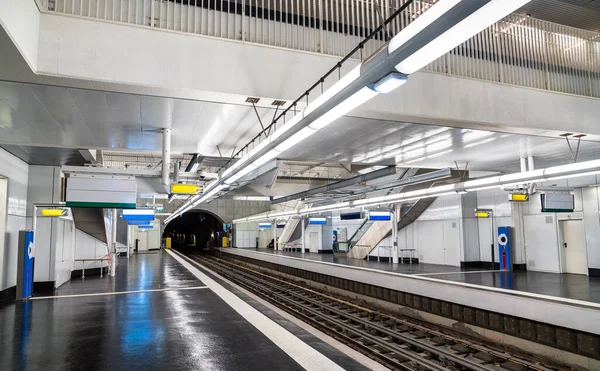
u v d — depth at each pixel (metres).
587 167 8.05
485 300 9.24
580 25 10.55
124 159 20.55
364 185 20.64
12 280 9.76
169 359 4.50
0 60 4.57
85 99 5.95
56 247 10.88
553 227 14.27
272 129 7.78
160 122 7.30
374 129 8.02
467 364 6.91
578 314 7.25
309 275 19.31
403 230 20.61
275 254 27.67
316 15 6.65
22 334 5.84
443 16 2.57
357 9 6.97
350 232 26.38
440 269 15.73
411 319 11.20
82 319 6.82
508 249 15.12
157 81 5.50
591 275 12.97
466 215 17.00
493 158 11.47
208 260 34.22
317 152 10.41
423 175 13.52
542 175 9.12
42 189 10.70
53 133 7.89
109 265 15.19
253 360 4.38
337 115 4.34
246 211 41.41
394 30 7.23
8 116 6.75
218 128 7.77
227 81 5.86
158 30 5.61
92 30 5.27
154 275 14.14
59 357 4.70
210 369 4.14
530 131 8.18
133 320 6.62
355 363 4.24
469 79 7.42
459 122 7.36
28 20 4.61
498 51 7.87
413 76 6.95
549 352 7.76
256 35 6.21
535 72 8.17
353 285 15.12
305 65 6.39
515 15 8.23
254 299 8.62
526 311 8.23
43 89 5.50
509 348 8.38
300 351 4.68
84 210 13.16
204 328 5.92
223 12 6.09
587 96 8.56
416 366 7.09
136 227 37.09
